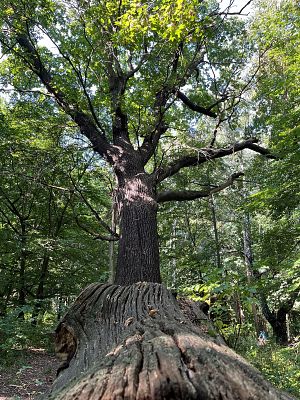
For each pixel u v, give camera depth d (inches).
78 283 557.0
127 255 258.4
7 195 522.9
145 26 260.5
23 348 370.3
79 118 352.5
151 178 307.7
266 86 387.2
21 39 370.0
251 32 405.7
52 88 352.8
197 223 763.4
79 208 572.7
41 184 407.5
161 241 716.0
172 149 372.5
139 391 54.1
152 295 149.3
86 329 127.3
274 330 636.1
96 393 56.6
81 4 311.7
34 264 566.3
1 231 507.2
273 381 201.5
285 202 351.9
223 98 393.1
